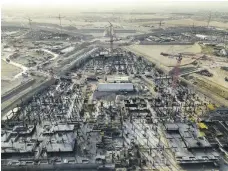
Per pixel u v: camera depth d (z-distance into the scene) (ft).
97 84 648.38
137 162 363.15
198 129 437.17
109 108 517.14
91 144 399.03
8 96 561.43
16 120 472.03
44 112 506.07
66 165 351.67
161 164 359.87
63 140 397.39
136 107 519.19
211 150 383.04
